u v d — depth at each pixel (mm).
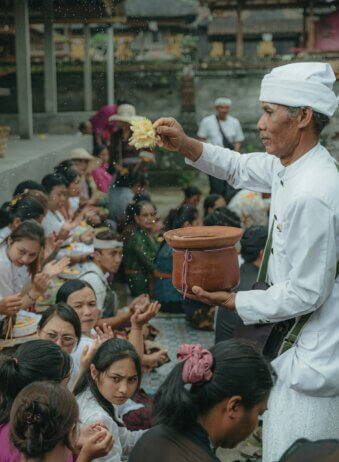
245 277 5562
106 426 3492
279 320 3166
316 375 3188
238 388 2314
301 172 3164
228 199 10250
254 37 26547
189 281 3209
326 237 3049
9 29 13844
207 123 13469
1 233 5707
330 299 3186
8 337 4852
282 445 3285
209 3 19562
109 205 8789
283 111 3107
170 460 2301
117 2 14117
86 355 3756
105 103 17250
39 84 16234
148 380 5988
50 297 5941
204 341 7023
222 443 2395
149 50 23891
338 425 3299
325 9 21047
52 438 2611
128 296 7777
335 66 6914
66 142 12039
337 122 10578
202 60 17047
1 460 2885
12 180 8367
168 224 7660
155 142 3543
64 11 14320
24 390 2691
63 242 6309
